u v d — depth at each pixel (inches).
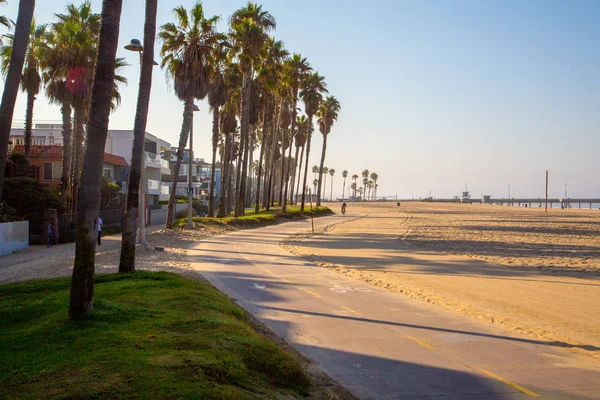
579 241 1272.1
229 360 223.6
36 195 1159.6
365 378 267.1
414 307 465.1
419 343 339.0
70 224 1220.5
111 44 290.0
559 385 260.8
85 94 1268.5
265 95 1963.6
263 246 1088.8
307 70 2378.2
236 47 1601.9
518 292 563.8
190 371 202.4
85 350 223.3
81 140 1362.0
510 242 1249.4
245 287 550.0
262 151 2236.7
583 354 322.7
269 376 235.9
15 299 382.3
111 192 1622.8
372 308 455.5
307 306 457.4
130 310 307.6
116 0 294.0
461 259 895.1
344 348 323.3
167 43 1213.7
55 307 335.3
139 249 884.0
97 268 660.1
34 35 1337.4
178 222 1514.5
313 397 235.3
